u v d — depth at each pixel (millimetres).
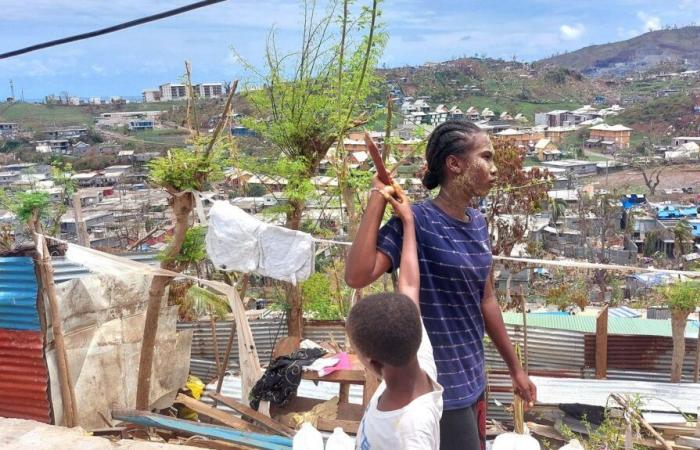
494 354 10906
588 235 50750
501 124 165875
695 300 10094
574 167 106875
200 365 11148
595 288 31219
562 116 178375
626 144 139500
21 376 7215
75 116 177625
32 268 7016
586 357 11039
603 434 7953
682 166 109812
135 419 6039
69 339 7520
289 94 10070
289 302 10633
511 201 21500
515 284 29234
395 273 2480
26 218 7141
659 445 7754
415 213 2312
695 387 9609
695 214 65750
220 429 5590
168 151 7578
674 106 163125
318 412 6660
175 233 7719
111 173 101000
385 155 9664
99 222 58594
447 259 2291
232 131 10359
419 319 1874
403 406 1879
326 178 11258
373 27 9758
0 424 4980
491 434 8555
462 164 2316
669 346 10828
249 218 6875
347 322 1922
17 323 7148
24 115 177000
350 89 9898
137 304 8438
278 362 6973
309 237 6738
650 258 48375
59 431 4898
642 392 9500
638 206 70812
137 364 8406
